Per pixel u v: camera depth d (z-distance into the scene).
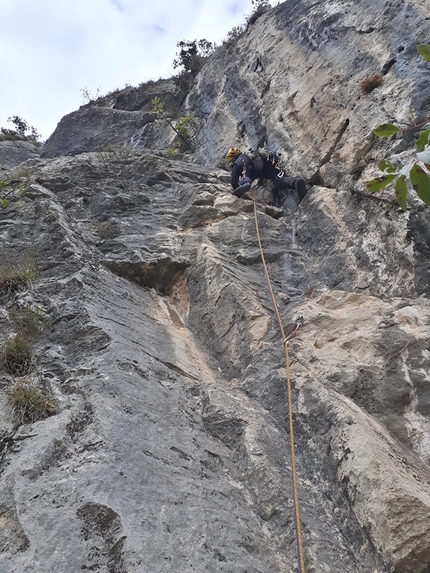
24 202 6.88
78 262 5.45
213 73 12.70
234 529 2.78
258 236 5.96
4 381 3.58
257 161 7.29
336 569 2.67
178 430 3.49
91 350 4.12
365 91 6.69
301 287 5.54
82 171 7.87
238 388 4.32
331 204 6.17
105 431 3.11
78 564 2.29
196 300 5.45
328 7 8.86
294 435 3.68
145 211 6.96
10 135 16.83
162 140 12.99
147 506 2.67
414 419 3.61
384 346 4.08
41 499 2.58
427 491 2.93
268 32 10.48
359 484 2.97
